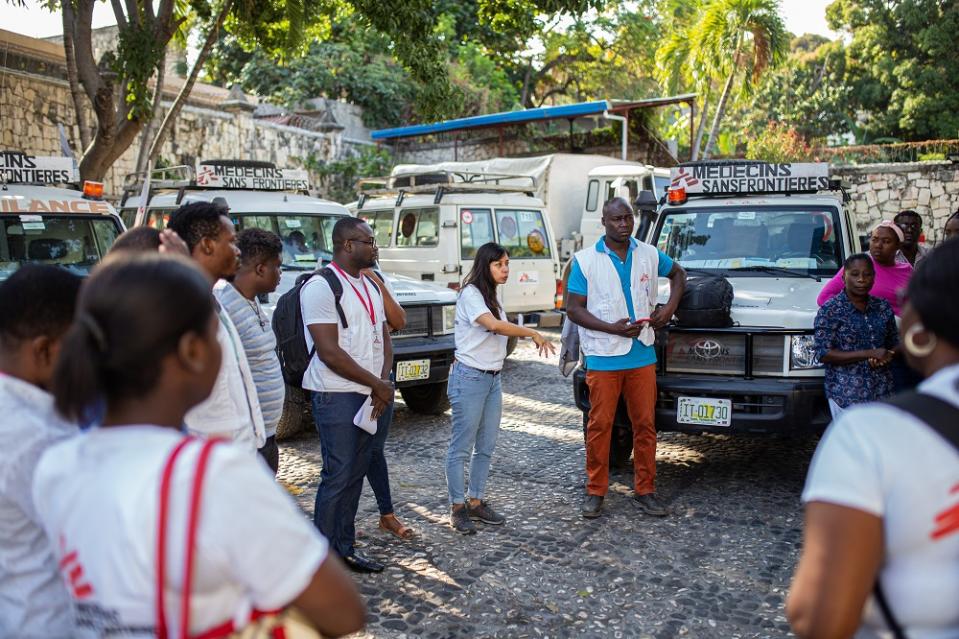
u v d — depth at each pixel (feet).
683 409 17.02
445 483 18.60
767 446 21.31
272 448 12.07
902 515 4.23
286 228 24.98
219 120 54.19
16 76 41.55
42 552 5.49
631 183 46.11
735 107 102.32
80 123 34.42
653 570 13.78
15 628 5.42
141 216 23.25
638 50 89.10
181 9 41.91
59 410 4.40
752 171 20.76
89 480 4.36
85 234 21.98
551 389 28.50
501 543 14.98
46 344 5.88
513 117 62.34
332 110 71.51
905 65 84.74
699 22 69.31
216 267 9.95
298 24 40.78
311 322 12.74
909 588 4.29
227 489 4.22
